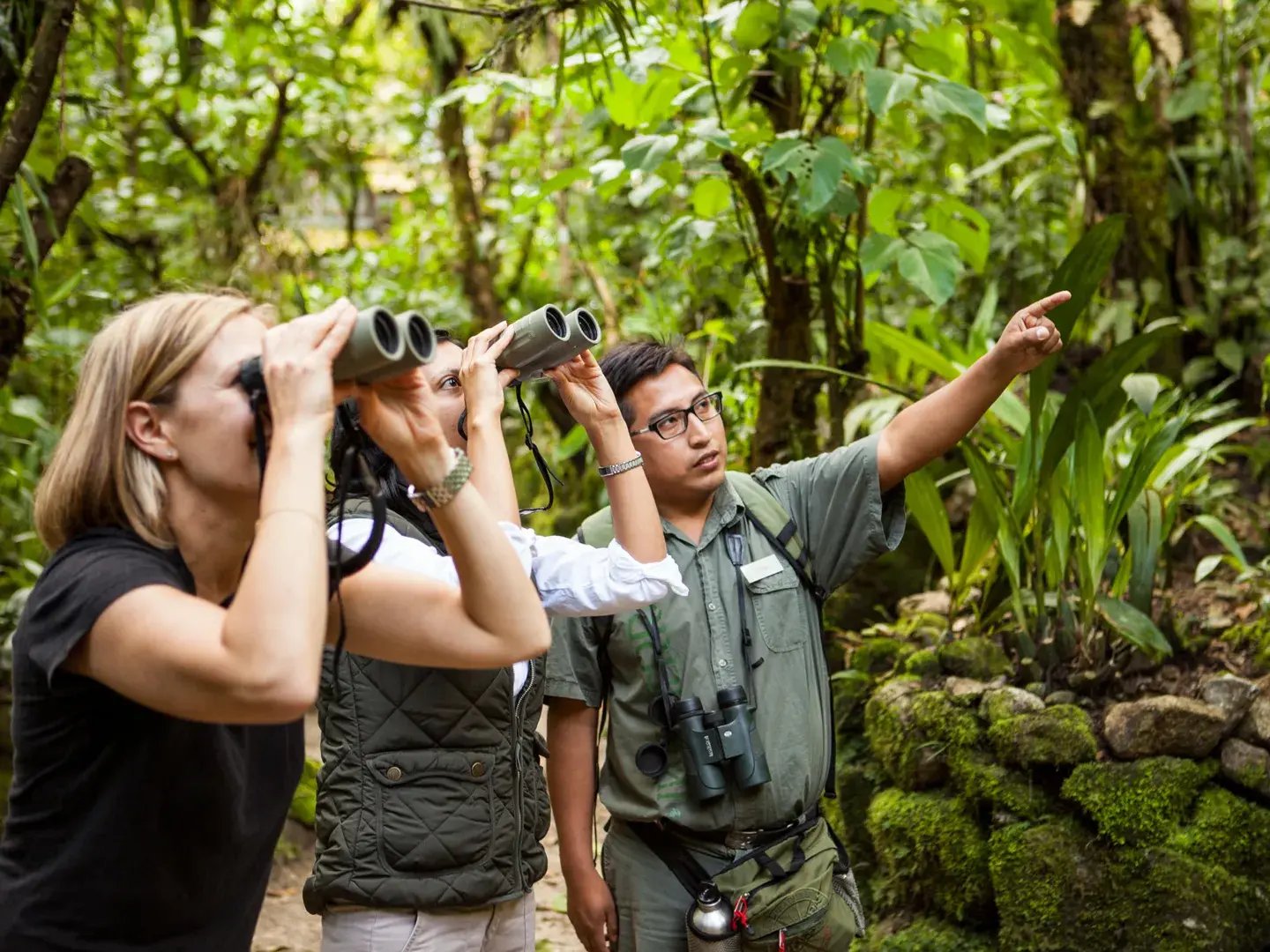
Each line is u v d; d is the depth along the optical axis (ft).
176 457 4.22
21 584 12.78
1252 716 8.46
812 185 10.24
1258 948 8.27
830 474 7.29
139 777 4.13
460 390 6.29
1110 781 8.47
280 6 21.31
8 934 4.19
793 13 10.73
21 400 13.20
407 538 5.83
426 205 25.91
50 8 8.74
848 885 7.27
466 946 6.10
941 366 10.87
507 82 13.38
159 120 21.80
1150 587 9.31
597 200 22.03
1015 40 12.87
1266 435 13.55
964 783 9.09
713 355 14.74
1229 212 14.74
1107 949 8.35
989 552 11.25
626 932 7.06
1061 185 16.81
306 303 21.40
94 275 17.78
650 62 11.16
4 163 8.82
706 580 7.07
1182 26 15.07
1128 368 9.11
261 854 4.72
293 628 3.69
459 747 6.05
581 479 21.16
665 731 6.97
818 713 7.06
